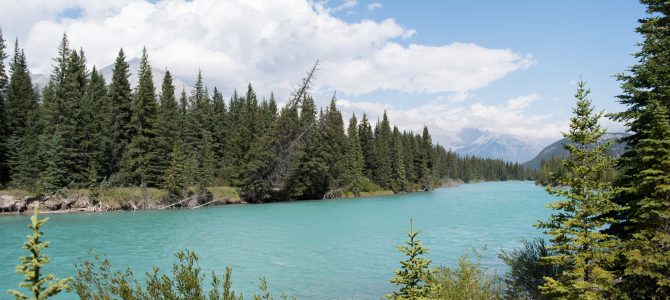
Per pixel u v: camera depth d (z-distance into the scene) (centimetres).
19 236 3134
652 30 1294
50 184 5162
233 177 7319
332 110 9156
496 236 3152
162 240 3025
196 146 8094
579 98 1129
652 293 1046
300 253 2534
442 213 5069
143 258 2370
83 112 5825
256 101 10150
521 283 1376
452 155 18875
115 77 6356
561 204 1110
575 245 1083
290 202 7262
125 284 623
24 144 5491
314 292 1712
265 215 4903
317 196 8362
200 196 6288
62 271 2023
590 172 1093
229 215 4875
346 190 9075
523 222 4059
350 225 3912
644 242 1038
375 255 2466
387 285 1814
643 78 1288
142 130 6206
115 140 6166
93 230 3544
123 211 5344
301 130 7862
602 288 1029
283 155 7638
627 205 1106
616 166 1263
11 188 5288
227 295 657
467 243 2833
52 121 5644
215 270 2089
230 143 8088
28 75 6556
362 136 11144
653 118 1162
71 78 5928
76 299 1555
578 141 1116
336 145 8569
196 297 611
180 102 9744
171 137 6712
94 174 5428
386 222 4162
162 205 5756
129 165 5862
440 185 14912
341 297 1642
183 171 6084
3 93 5762
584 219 1092
